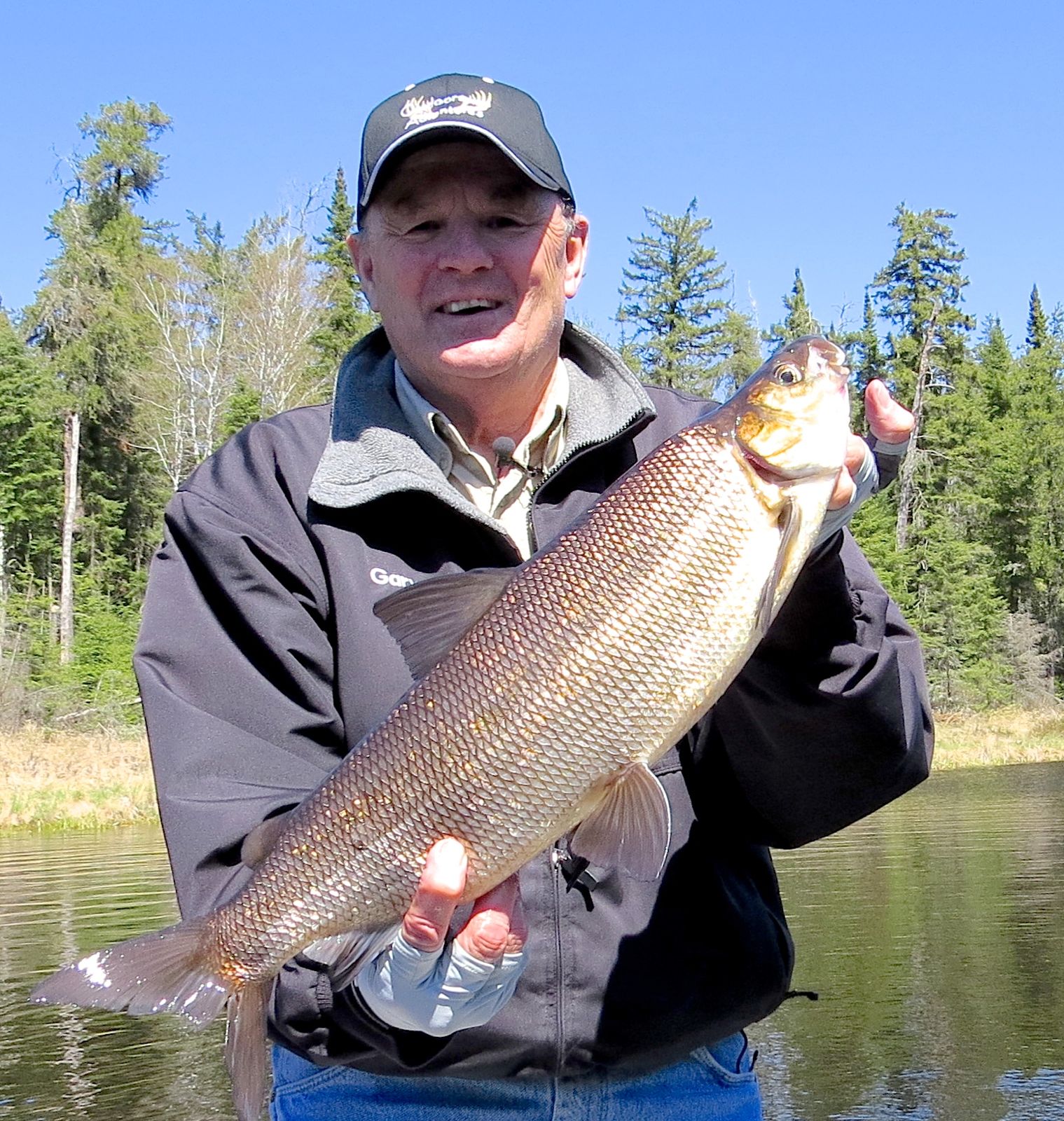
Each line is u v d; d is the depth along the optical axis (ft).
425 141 4.15
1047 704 65.62
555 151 4.38
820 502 3.61
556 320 4.34
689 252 90.84
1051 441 79.87
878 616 3.80
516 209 4.23
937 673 64.44
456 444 4.34
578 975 3.87
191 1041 10.35
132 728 44.60
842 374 3.70
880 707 3.72
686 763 4.17
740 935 4.06
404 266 4.25
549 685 3.57
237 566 4.10
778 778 3.90
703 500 3.62
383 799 3.59
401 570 4.11
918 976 11.34
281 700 4.00
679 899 4.02
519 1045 3.83
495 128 4.17
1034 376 88.33
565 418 4.41
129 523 70.23
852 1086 8.68
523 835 3.55
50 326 66.13
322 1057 3.88
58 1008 11.36
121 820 28.78
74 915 15.19
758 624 3.56
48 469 63.72
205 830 3.75
